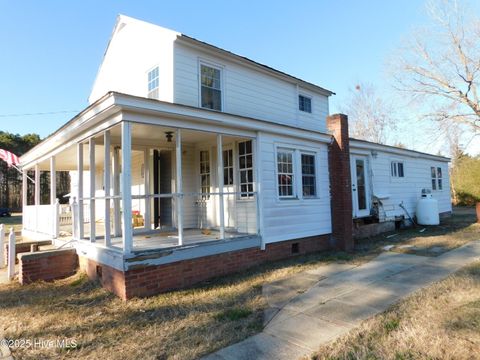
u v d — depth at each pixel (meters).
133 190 10.53
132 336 3.71
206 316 4.21
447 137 16.94
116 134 7.28
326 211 9.11
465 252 7.64
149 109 5.32
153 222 8.97
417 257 7.36
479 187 23.70
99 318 4.33
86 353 3.35
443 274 5.80
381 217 11.49
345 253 8.27
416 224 13.41
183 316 4.27
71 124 6.67
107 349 3.42
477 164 24.06
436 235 10.52
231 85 9.05
